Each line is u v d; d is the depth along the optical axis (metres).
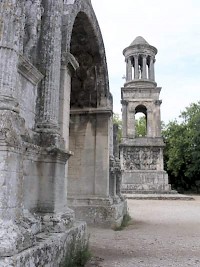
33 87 7.89
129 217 17.27
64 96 9.41
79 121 15.93
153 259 8.40
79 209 14.23
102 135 15.56
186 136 50.28
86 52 14.63
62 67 9.52
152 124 41.22
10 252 4.82
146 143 39.88
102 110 15.59
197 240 11.28
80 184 15.13
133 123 41.47
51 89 8.20
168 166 51.66
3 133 5.31
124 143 40.09
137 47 44.78
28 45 7.89
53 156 7.68
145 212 20.86
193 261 8.21
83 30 13.39
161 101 41.75
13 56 5.92
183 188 54.00
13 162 5.50
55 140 7.76
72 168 15.40
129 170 39.12
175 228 14.22
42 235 6.69
